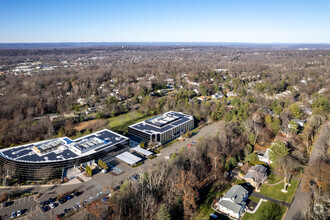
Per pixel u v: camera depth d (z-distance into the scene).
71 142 154.88
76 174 133.75
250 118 195.88
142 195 100.38
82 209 104.06
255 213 101.88
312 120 180.75
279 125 180.75
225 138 151.25
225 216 100.94
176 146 172.50
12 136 176.50
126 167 142.75
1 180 127.31
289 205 106.25
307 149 155.88
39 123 198.75
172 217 97.50
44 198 113.31
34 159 132.50
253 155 141.38
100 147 150.75
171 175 114.31
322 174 108.44
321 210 94.94
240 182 122.25
